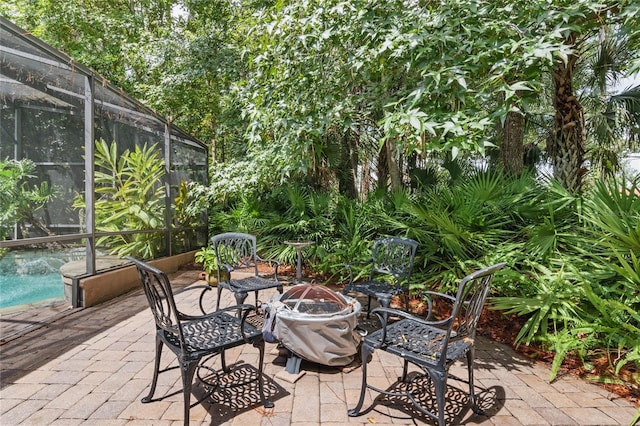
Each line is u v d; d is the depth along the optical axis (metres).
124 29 9.38
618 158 6.90
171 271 5.98
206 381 2.36
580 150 4.11
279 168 3.84
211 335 2.06
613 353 2.70
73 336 3.11
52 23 8.56
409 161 7.83
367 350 2.04
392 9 2.96
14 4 8.55
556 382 2.44
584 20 2.86
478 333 3.34
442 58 2.61
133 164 5.06
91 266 4.18
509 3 2.73
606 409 2.10
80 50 8.98
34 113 3.95
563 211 3.61
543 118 8.12
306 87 3.36
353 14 2.92
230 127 8.30
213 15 8.73
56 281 4.06
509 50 2.57
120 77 9.52
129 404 2.07
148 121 5.46
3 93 3.77
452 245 3.91
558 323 2.98
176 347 1.91
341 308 2.69
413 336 2.14
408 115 2.44
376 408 2.08
